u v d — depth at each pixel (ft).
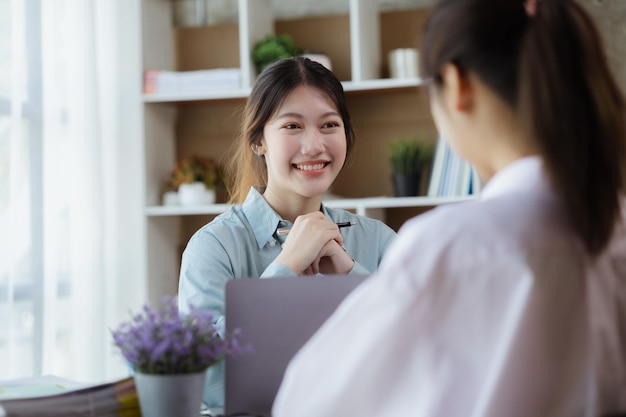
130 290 11.87
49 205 10.68
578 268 3.03
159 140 12.32
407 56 11.51
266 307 4.37
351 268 6.08
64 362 11.11
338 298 4.34
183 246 12.82
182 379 3.93
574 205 3.03
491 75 3.15
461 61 3.19
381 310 3.06
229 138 12.75
